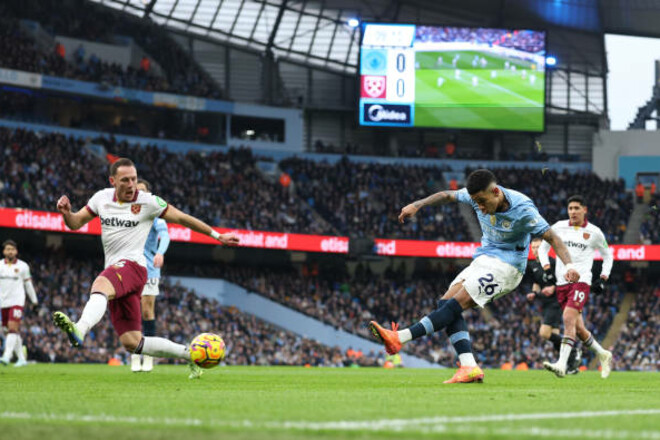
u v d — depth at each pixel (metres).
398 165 62.91
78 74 54.94
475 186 10.23
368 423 5.43
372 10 65.56
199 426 5.18
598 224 59.88
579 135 67.81
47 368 21.75
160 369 19.05
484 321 54.31
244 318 50.44
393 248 53.38
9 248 21.22
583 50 66.75
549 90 67.56
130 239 10.20
